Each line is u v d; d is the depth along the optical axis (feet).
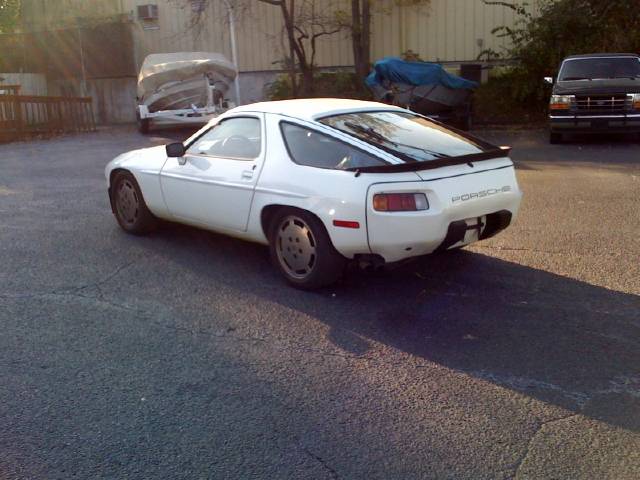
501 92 70.28
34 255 22.68
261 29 81.87
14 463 11.12
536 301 18.13
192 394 13.38
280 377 14.07
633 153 44.73
